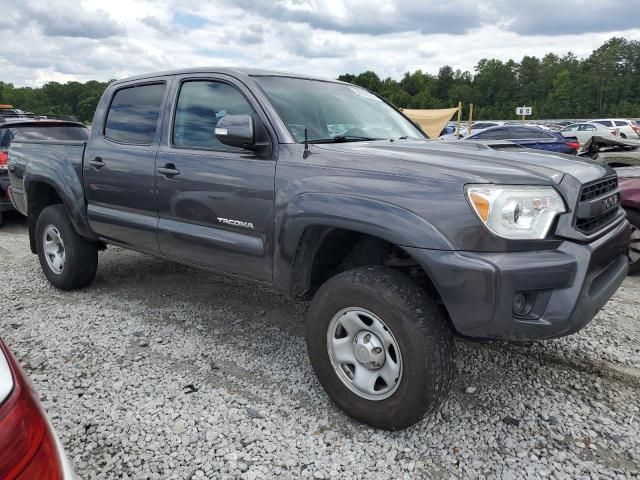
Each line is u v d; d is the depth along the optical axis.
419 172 2.54
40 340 3.83
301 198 2.82
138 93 4.09
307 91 3.63
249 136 2.94
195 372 3.35
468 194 2.36
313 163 2.88
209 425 2.78
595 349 3.63
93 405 2.96
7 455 1.16
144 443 2.63
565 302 2.35
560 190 2.48
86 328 4.05
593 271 2.49
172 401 3.01
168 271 5.52
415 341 2.44
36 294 4.88
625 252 3.07
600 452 2.57
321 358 2.83
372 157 2.74
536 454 2.55
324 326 2.78
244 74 3.43
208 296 4.76
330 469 2.44
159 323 4.14
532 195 2.38
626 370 3.35
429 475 2.41
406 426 2.60
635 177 5.33
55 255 4.87
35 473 1.20
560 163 2.79
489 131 16.34
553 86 111.50
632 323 4.07
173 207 3.61
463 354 3.56
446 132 27.42
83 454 2.55
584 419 2.83
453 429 2.74
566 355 3.55
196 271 5.51
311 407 2.94
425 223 2.41
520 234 2.34
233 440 2.65
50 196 5.11
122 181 3.97
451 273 2.34
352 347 2.73
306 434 2.70
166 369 3.39
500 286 2.28
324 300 2.76
